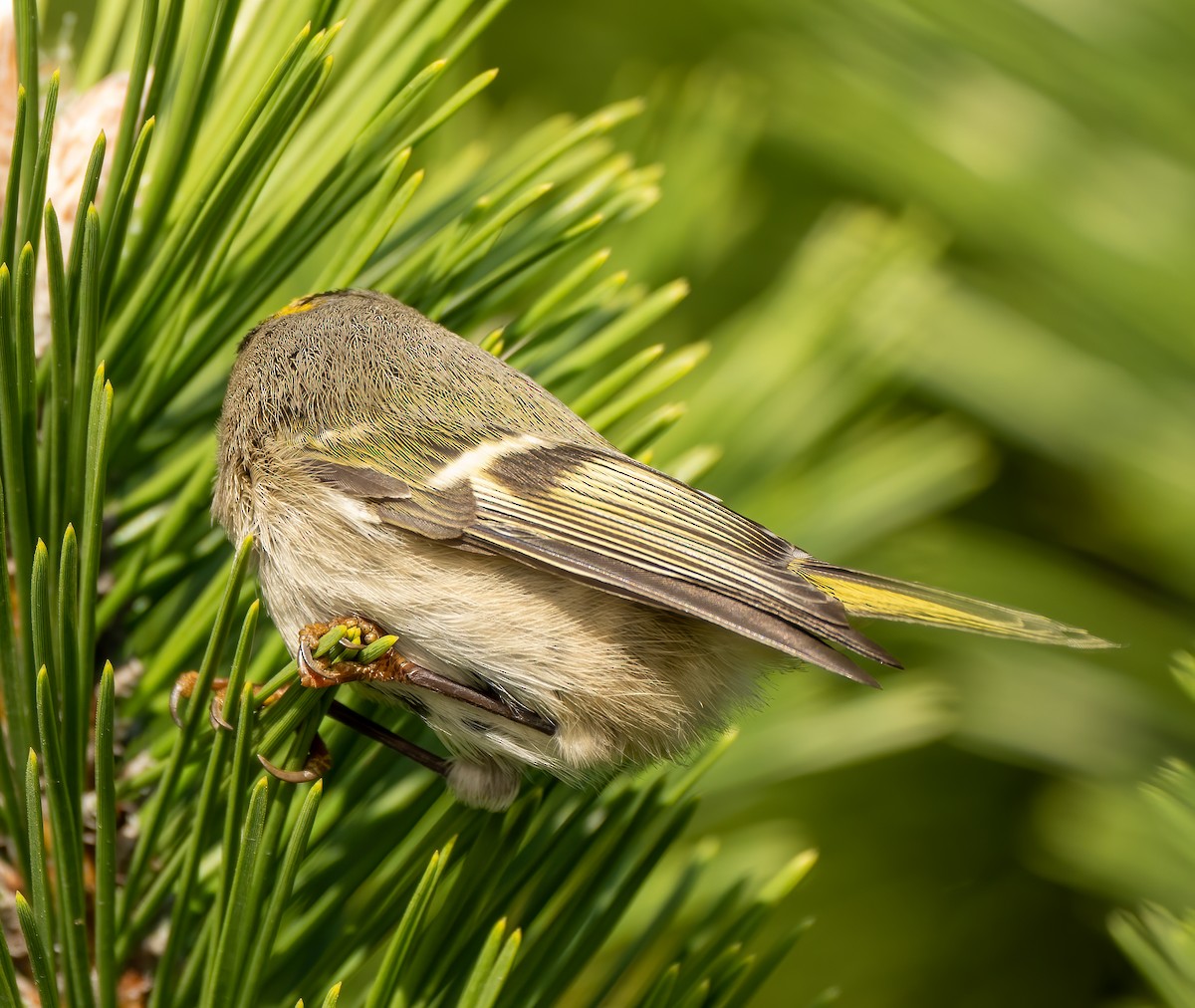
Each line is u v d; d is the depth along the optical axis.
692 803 1.30
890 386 1.36
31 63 1.28
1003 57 1.34
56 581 1.29
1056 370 1.35
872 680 1.30
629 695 1.32
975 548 1.36
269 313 1.33
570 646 1.32
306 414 1.32
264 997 1.30
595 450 1.32
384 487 1.32
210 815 1.28
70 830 1.28
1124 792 1.34
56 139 1.30
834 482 1.34
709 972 1.29
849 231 1.35
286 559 1.32
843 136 1.35
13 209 1.28
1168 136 1.34
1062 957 1.37
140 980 1.30
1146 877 1.34
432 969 1.30
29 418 1.29
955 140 1.35
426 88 1.30
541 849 1.30
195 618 1.30
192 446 1.32
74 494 1.29
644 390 1.31
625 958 1.30
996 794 1.37
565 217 1.31
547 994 1.30
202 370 1.32
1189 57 1.34
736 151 1.35
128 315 1.30
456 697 1.31
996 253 1.35
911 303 1.34
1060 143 1.34
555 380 1.31
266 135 1.29
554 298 1.31
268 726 1.30
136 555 1.30
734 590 1.31
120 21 1.31
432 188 1.33
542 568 1.32
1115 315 1.35
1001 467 1.38
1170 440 1.35
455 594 1.32
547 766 1.31
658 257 1.35
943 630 1.36
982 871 1.37
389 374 1.33
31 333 1.28
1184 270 1.34
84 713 1.29
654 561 1.32
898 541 1.36
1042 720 1.35
